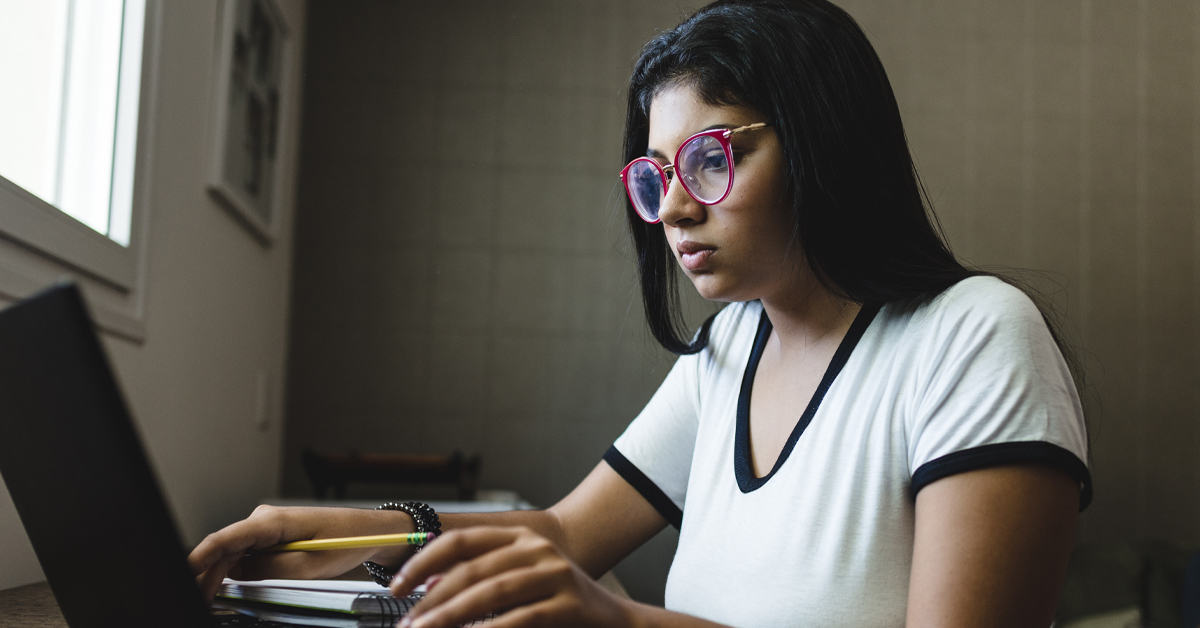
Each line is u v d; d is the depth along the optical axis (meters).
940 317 0.73
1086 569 2.87
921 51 3.38
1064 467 0.62
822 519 0.75
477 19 3.26
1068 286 3.33
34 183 1.40
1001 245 3.33
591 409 3.18
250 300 2.41
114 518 0.44
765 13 0.78
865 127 0.76
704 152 0.77
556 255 3.22
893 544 0.72
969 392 0.66
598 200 3.24
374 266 3.15
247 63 2.19
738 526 0.82
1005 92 3.38
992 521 0.62
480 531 0.49
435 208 3.19
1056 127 3.38
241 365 2.32
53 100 1.43
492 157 3.23
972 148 3.35
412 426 3.12
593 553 0.99
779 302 0.85
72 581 0.52
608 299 3.22
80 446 0.43
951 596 0.61
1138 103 3.40
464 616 0.46
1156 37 3.42
